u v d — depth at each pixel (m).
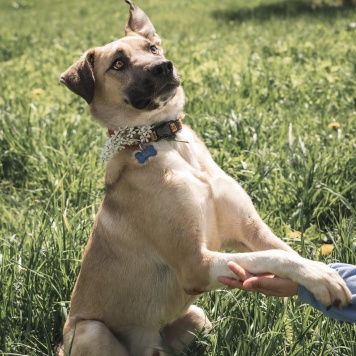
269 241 4.64
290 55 11.84
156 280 4.68
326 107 8.51
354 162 6.52
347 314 3.71
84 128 8.45
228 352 4.39
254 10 20.69
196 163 4.79
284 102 8.93
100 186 6.98
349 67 10.25
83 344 4.57
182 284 4.38
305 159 6.59
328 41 12.73
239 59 11.76
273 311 4.54
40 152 7.78
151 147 4.68
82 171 7.09
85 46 15.82
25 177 7.66
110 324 4.80
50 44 16.86
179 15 21.48
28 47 16.70
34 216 6.29
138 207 4.58
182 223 4.40
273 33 15.20
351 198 6.18
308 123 7.95
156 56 4.94
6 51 16.25
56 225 5.71
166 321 4.79
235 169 6.92
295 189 6.23
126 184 4.66
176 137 4.81
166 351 4.77
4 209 6.62
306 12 18.77
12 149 7.91
